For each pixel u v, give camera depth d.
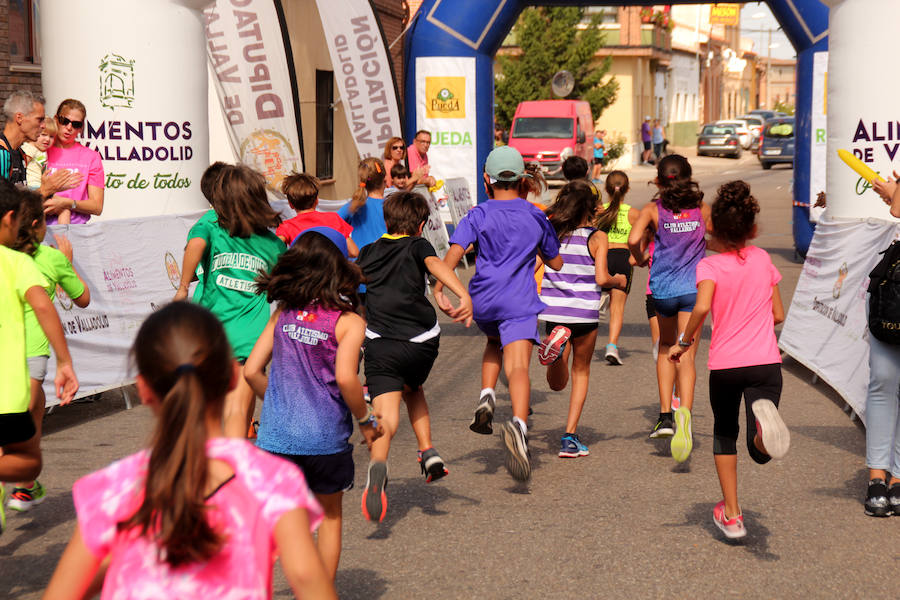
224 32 12.89
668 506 5.80
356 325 3.96
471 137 17.59
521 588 4.63
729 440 5.13
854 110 9.35
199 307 2.28
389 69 14.78
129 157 9.56
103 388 8.21
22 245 4.82
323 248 4.02
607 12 48.50
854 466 6.58
